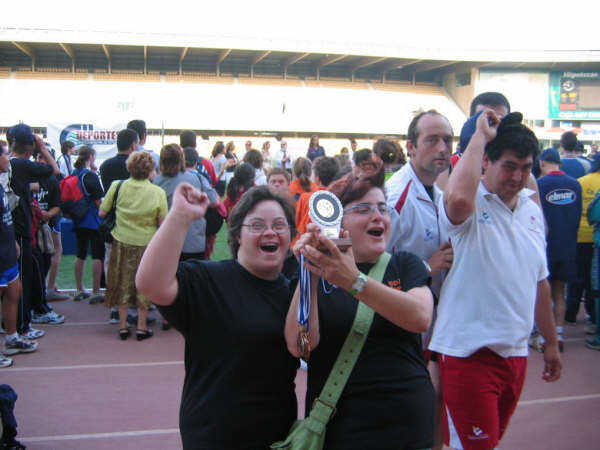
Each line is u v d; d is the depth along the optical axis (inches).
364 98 1569.9
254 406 83.1
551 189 233.3
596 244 239.1
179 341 249.4
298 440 82.0
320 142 1467.8
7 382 197.2
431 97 1630.2
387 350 84.7
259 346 83.6
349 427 81.9
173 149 253.0
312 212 75.8
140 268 78.5
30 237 239.9
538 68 1551.4
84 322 275.6
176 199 77.4
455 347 104.9
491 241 104.9
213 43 1348.4
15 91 1318.9
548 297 115.0
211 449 82.0
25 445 150.8
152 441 155.3
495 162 104.7
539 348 239.8
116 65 1466.5
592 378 210.7
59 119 1261.1
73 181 301.4
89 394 188.4
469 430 104.3
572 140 311.9
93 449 149.6
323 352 86.0
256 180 352.2
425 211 122.6
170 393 190.9
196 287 84.3
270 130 1425.9
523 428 167.9
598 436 162.7
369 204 88.5
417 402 83.3
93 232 306.5
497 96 131.2
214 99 1449.3
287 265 140.0
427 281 87.1
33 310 272.5
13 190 230.8
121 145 274.4
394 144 180.9
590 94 1560.0
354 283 75.1
